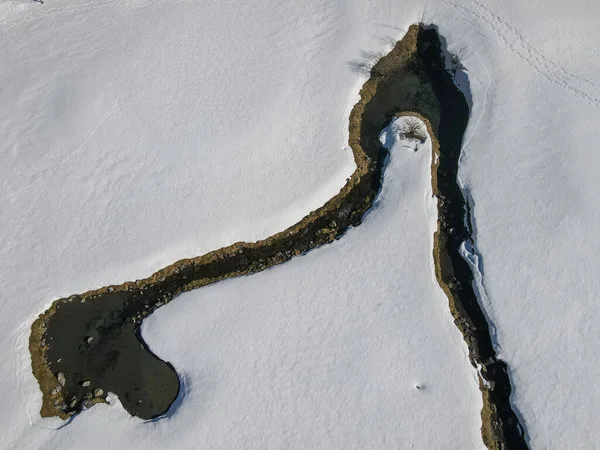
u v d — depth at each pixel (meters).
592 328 16.95
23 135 20.16
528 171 19.38
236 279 17.83
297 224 18.48
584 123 20.17
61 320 17.31
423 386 16.33
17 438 15.80
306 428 15.79
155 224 18.62
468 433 15.79
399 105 20.75
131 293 17.62
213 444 15.66
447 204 19.23
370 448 15.56
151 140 19.97
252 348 16.84
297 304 17.44
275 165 19.45
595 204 18.78
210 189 19.09
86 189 19.25
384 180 19.34
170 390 16.55
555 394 16.19
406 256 18.19
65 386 16.55
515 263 18.00
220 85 20.97
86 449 15.72
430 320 17.28
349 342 16.89
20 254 18.19
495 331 17.12
